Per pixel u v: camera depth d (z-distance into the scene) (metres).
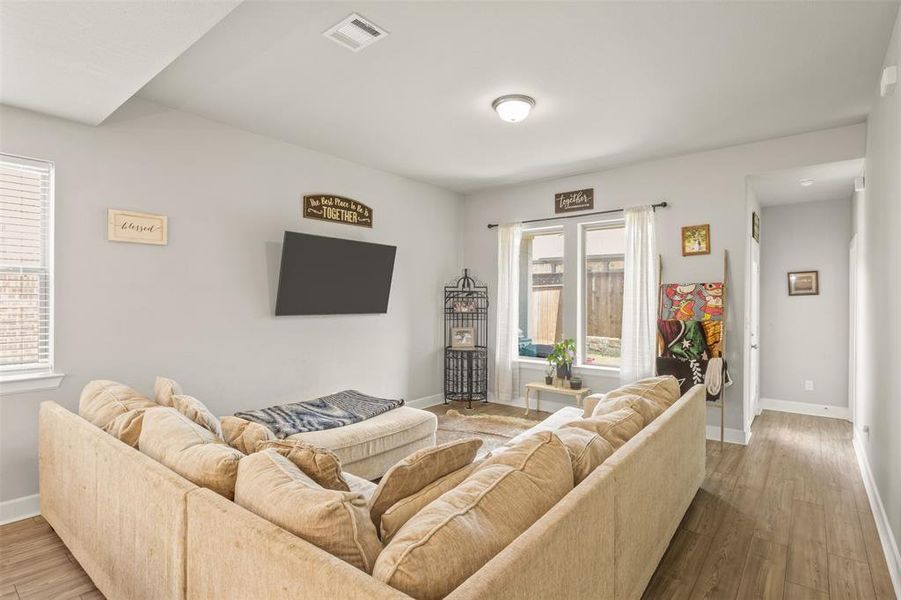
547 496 1.34
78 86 2.40
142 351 3.14
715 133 3.81
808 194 4.92
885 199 2.69
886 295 2.66
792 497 3.02
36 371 2.75
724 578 2.15
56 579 2.11
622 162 4.59
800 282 5.36
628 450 1.76
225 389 3.61
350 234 4.58
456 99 3.18
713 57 2.62
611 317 5.00
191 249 3.40
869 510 2.83
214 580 1.22
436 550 1.00
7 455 2.63
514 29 2.35
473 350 5.57
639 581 1.83
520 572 0.99
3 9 1.76
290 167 4.06
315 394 4.26
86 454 1.98
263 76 2.85
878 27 2.32
